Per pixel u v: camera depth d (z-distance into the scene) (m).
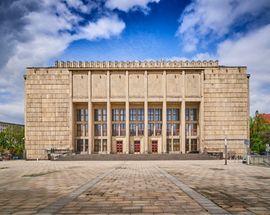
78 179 23.55
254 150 88.06
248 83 77.31
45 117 77.50
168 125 79.88
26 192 16.69
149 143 79.69
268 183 20.41
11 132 113.81
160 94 77.75
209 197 14.55
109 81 77.75
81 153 76.56
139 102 78.75
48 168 38.44
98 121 80.06
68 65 79.00
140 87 78.00
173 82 78.06
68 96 77.62
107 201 13.61
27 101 78.00
